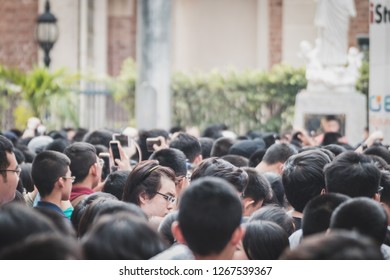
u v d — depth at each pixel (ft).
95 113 117.91
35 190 37.58
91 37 126.52
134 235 18.98
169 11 105.40
